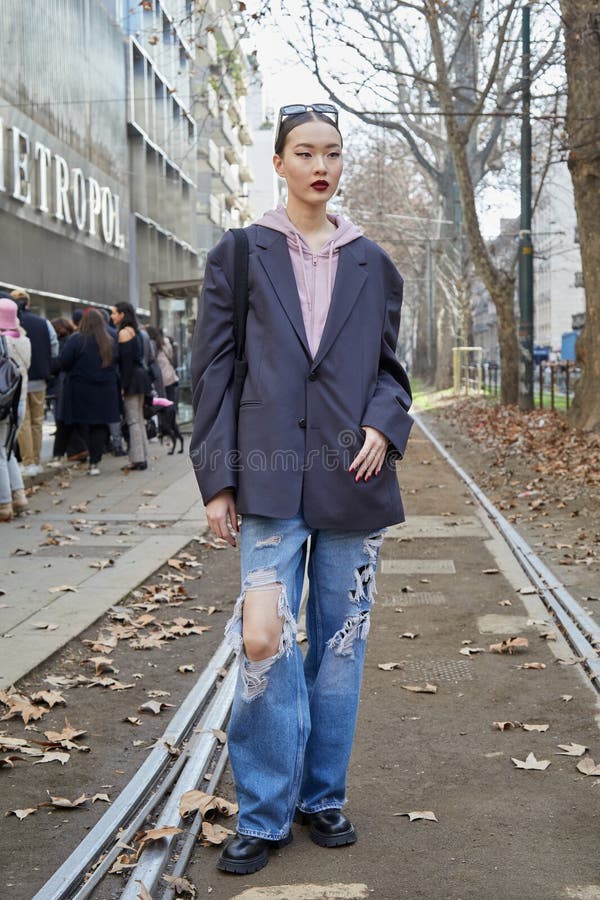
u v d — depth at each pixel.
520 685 5.34
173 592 7.67
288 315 3.26
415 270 64.31
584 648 5.85
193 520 10.77
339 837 3.52
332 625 3.46
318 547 3.41
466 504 11.93
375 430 3.25
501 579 7.89
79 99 28.83
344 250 3.35
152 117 39.12
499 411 26.47
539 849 3.51
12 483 10.93
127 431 15.26
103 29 31.77
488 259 27.03
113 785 4.18
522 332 25.27
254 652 3.21
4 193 22.56
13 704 5.04
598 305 18.22
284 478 3.21
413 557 8.81
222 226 65.88
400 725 4.79
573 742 4.52
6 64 22.50
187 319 22.97
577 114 17.50
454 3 21.88
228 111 21.62
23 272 24.06
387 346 3.43
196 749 4.40
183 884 3.24
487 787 4.06
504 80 25.11
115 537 9.80
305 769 3.55
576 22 16.75
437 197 46.88
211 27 18.03
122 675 5.70
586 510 10.93
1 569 8.27
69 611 6.85
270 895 3.20
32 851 3.58
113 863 3.42
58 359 14.17
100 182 31.34
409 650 6.04
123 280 34.34
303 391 3.25
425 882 3.28
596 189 17.88
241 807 3.41
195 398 3.32
